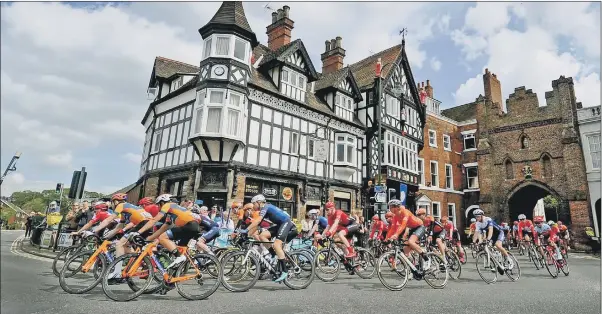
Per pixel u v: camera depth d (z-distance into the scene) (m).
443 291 6.56
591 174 21.42
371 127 20.50
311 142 17.39
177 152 15.54
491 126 26.83
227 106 13.95
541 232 10.07
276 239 6.39
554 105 23.81
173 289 6.03
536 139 24.36
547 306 5.38
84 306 4.69
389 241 7.07
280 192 15.76
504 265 8.30
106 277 5.13
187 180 14.77
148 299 5.28
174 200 6.27
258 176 14.77
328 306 5.04
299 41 17.38
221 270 5.66
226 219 12.15
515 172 25.05
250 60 15.32
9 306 4.55
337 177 18.41
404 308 5.02
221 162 13.80
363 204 19.67
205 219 6.99
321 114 18.05
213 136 13.50
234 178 13.83
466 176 27.95
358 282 7.46
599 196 20.92
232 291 6.05
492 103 27.11
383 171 19.98
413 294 6.17
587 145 21.94
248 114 14.94
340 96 19.66
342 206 18.62
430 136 26.56
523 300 5.82
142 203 7.10
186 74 16.88
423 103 24.67
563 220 22.28
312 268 6.58
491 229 8.23
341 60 23.44
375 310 4.86
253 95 15.24
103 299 5.14
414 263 7.30
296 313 4.61
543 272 10.23
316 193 17.22
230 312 4.60
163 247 5.68
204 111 13.90
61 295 5.24
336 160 18.61
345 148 18.78
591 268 11.88
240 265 6.29
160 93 18.38
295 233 6.81
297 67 17.38
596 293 6.62
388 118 21.00
